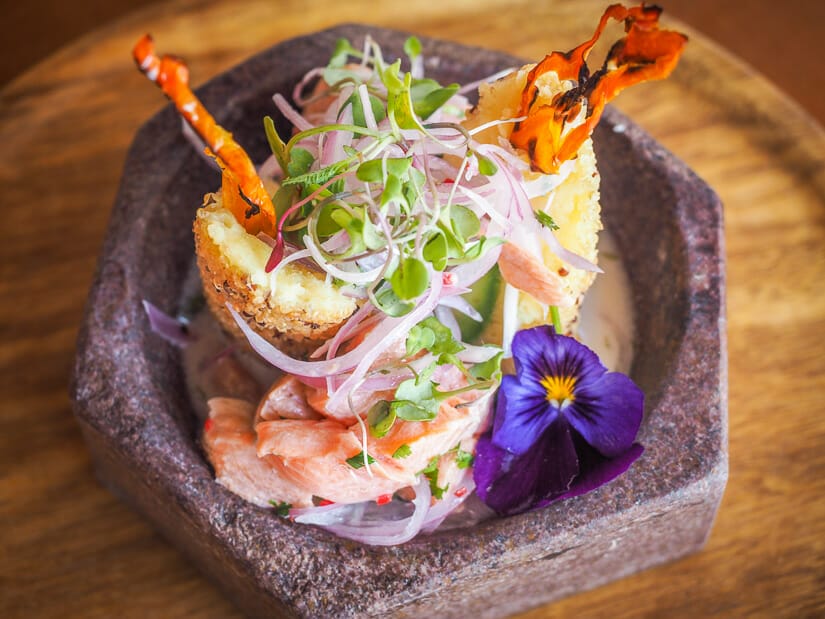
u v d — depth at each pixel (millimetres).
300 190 145
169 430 150
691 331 157
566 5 224
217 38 223
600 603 169
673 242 168
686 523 156
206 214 145
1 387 186
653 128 212
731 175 207
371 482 145
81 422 154
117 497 178
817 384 184
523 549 141
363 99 150
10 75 286
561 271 157
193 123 116
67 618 167
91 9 294
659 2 282
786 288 195
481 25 223
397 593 137
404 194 139
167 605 169
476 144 147
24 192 207
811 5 281
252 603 157
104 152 212
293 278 143
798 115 210
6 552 173
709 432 149
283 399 153
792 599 166
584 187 157
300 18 224
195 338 177
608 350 177
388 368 148
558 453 152
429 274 143
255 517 143
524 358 156
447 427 143
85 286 198
